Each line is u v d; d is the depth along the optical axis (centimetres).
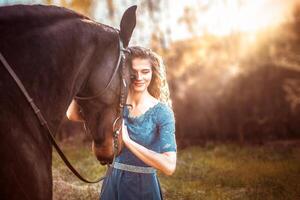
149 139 332
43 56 270
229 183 799
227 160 1088
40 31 273
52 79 272
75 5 1892
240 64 1798
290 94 1753
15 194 246
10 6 274
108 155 298
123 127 309
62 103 278
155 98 347
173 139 330
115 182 340
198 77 1800
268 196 686
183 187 751
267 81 1783
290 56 1795
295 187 721
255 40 1859
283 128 1742
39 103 266
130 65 330
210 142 1605
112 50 294
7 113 247
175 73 1811
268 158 1102
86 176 824
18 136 250
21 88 255
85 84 291
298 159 1051
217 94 1767
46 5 288
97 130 294
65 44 278
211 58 1836
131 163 336
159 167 319
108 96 292
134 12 299
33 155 256
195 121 1775
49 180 268
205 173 888
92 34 290
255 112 1775
